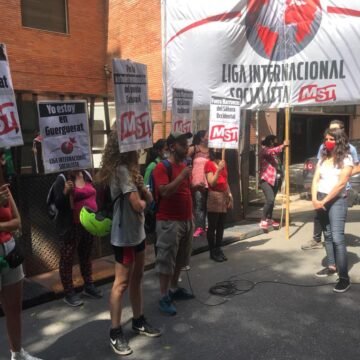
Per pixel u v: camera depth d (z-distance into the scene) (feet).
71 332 13.51
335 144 16.63
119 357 11.98
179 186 13.99
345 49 22.98
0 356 12.14
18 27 49.34
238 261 20.36
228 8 24.34
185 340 12.85
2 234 10.12
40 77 51.60
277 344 12.51
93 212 12.92
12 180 16.78
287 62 23.97
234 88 24.94
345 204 16.58
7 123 11.67
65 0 53.42
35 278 17.48
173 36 25.43
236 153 27.68
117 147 12.24
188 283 17.52
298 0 23.36
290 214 31.07
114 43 56.03
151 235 22.39
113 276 17.89
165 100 26.12
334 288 16.40
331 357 11.77
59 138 14.48
